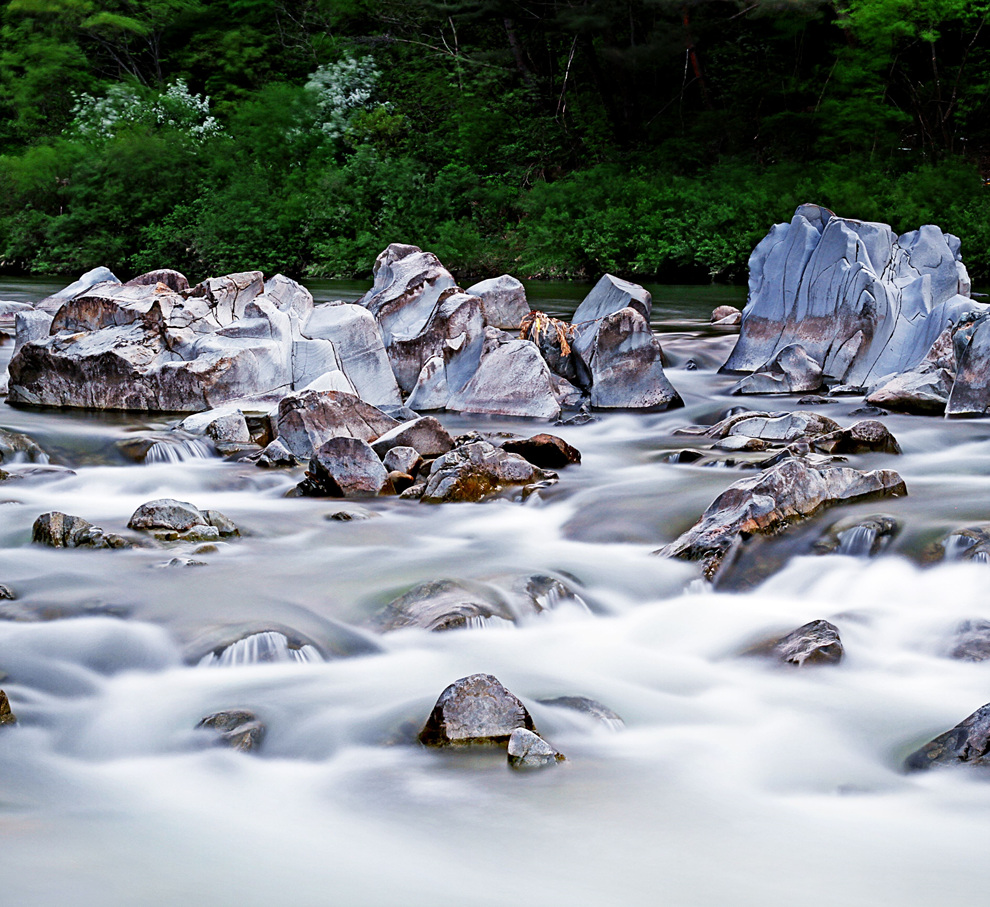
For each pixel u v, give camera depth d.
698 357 17.47
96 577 7.50
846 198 33.47
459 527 9.09
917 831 4.51
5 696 5.53
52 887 3.97
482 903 3.93
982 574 7.17
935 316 14.62
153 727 5.52
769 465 10.45
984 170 37.19
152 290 14.86
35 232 43.12
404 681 6.04
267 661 6.25
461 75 45.22
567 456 11.11
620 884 4.07
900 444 11.43
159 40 54.25
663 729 5.57
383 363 13.79
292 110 44.38
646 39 40.72
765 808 4.74
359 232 38.97
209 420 12.03
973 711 5.71
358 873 4.14
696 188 36.28
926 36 34.47
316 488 10.19
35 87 52.34
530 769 5.09
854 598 7.26
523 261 36.91
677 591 7.52
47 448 11.35
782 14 37.06
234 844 4.38
